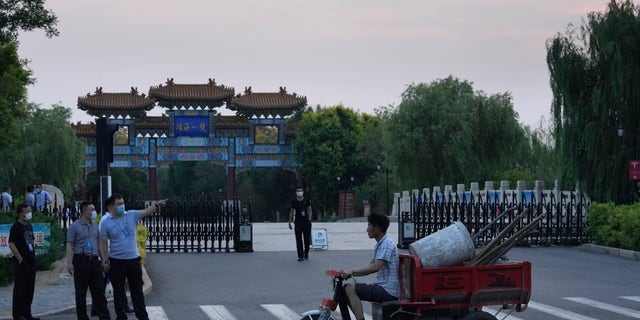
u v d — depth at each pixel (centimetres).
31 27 3169
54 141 6512
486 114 6838
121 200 1461
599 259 2733
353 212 8875
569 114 3653
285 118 8325
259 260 2747
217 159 8156
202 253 3041
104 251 1459
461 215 3256
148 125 8056
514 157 7412
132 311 1634
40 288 2000
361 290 1130
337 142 8906
